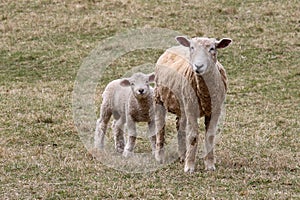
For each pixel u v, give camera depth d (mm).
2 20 27016
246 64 22234
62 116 17047
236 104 18484
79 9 27641
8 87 20609
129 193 11117
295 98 19016
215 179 11875
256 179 11797
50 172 12508
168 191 11172
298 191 11227
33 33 25609
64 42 24766
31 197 11141
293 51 23188
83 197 11055
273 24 25594
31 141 15070
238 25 25594
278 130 15789
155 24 25578
